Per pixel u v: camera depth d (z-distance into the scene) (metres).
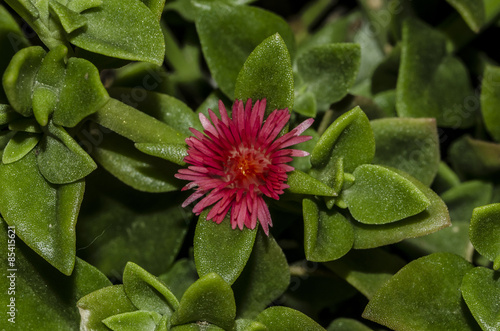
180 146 0.13
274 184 0.13
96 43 0.13
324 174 0.13
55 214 0.13
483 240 0.13
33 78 0.13
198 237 0.13
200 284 0.12
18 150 0.13
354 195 0.13
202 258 0.13
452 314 0.13
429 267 0.13
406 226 0.13
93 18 0.13
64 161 0.13
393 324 0.13
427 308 0.13
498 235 0.13
